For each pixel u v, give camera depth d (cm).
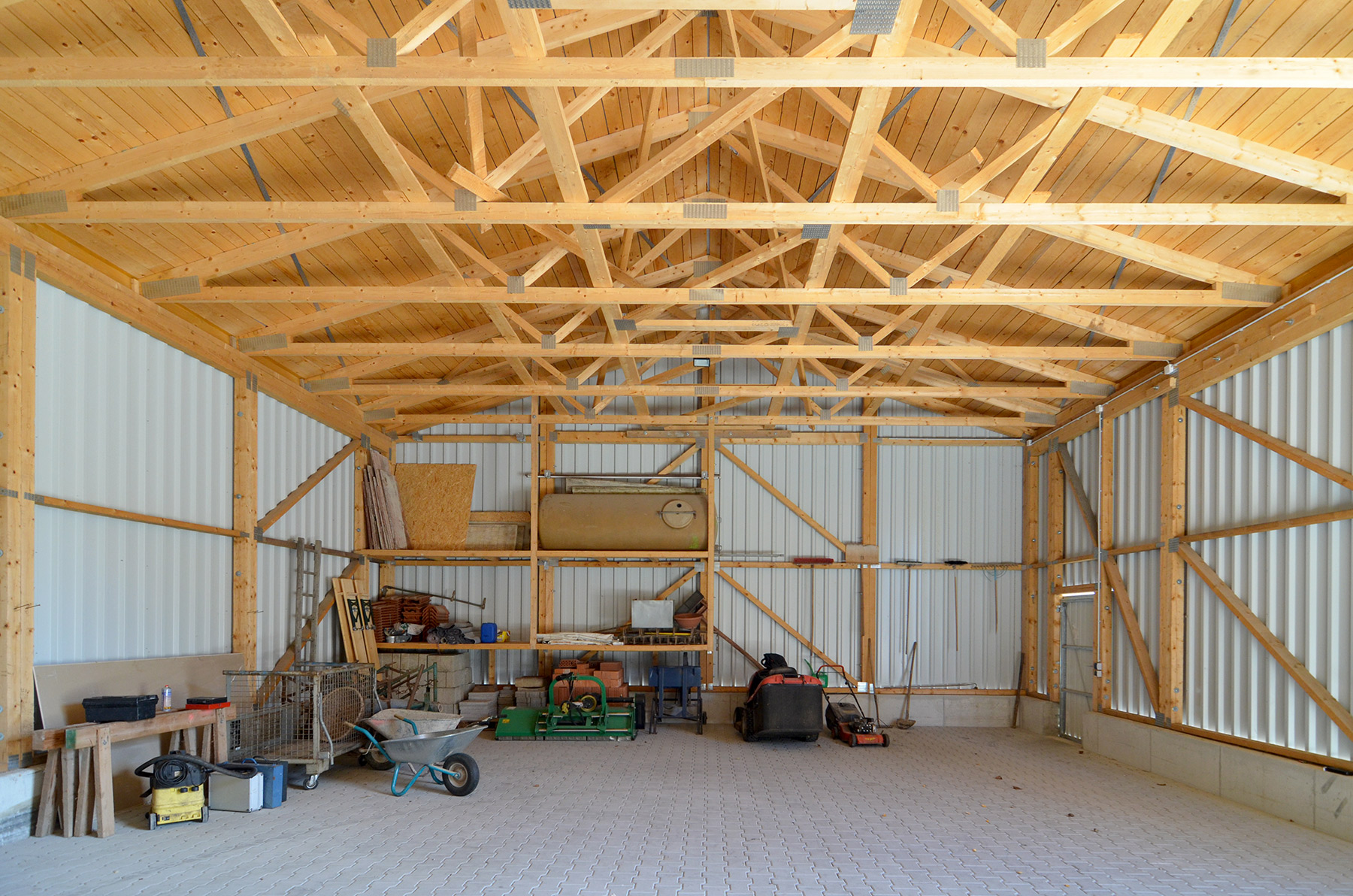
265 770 800
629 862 644
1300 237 763
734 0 472
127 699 707
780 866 640
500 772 980
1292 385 837
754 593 1448
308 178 786
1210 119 664
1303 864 662
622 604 1440
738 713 1273
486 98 773
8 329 669
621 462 1466
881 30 491
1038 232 901
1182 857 678
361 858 644
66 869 603
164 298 834
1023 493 1465
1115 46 518
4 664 658
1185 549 1001
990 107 749
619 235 1077
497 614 1435
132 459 821
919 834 736
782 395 1202
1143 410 1122
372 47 514
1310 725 806
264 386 1059
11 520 666
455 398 1429
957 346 1088
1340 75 501
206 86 641
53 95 610
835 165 888
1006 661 1445
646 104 881
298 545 1134
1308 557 812
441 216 670
